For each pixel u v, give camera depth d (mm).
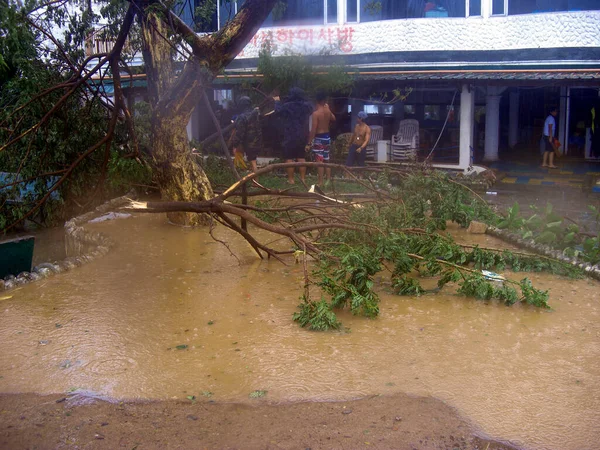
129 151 11812
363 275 6406
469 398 4613
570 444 4031
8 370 5148
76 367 5195
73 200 12305
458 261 7641
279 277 7688
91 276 7832
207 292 7121
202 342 5684
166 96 10234
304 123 13836
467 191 11562
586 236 9758
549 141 18984
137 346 5613
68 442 4113
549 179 17391
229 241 9633
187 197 10570
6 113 10477
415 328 5961
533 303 6480
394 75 17438
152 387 4836
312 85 16812
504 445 4031
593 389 4742
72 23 11914
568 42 18000
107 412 4477
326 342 5645
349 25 19578
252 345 5602
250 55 20000
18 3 10062
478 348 5488
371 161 19438
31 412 4484
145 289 7258
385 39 19391
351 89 17828
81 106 11383
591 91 20797
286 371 5070
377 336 5777
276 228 7770
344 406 4520
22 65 10477
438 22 18938
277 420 4344
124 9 11867
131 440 4125
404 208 8828
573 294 6996
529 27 18281
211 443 4086
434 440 4090
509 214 9984
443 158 19578
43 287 7379
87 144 11258
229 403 4586
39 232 12375
